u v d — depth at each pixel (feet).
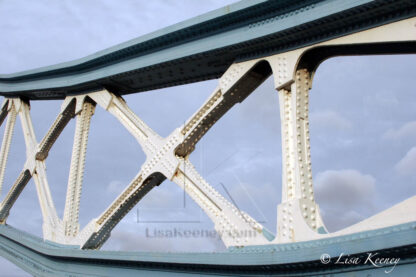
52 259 68.74
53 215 72.95
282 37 43.93
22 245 80.28
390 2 36.63
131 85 65.31
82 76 67.31
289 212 40.47
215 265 43.06
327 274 35.50
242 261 40.27
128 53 59.41
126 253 53.01
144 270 52.16
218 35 49.32
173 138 53.72
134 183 57.77
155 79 61.82
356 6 37.99
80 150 69.05
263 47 46.39
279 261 37.42
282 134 42.93
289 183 41.57
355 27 39.99
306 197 40.63
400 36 37.14
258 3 44.29
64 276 65.00
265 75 50.14
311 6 41.37
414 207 32.68
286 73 43.91
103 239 63.77
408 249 30.42
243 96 51.16
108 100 64.95
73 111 74.64
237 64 48.98
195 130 52.75
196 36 51.55
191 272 46.50
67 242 65.92
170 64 55.57
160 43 55.16
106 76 62.90
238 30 47.34
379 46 41.37
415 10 36.42
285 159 42.11
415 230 29.76
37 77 77.87
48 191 76.84
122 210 60.54
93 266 60.03
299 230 39.34
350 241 33.14
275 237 41.70
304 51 43.14
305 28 41.96
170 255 47.42
